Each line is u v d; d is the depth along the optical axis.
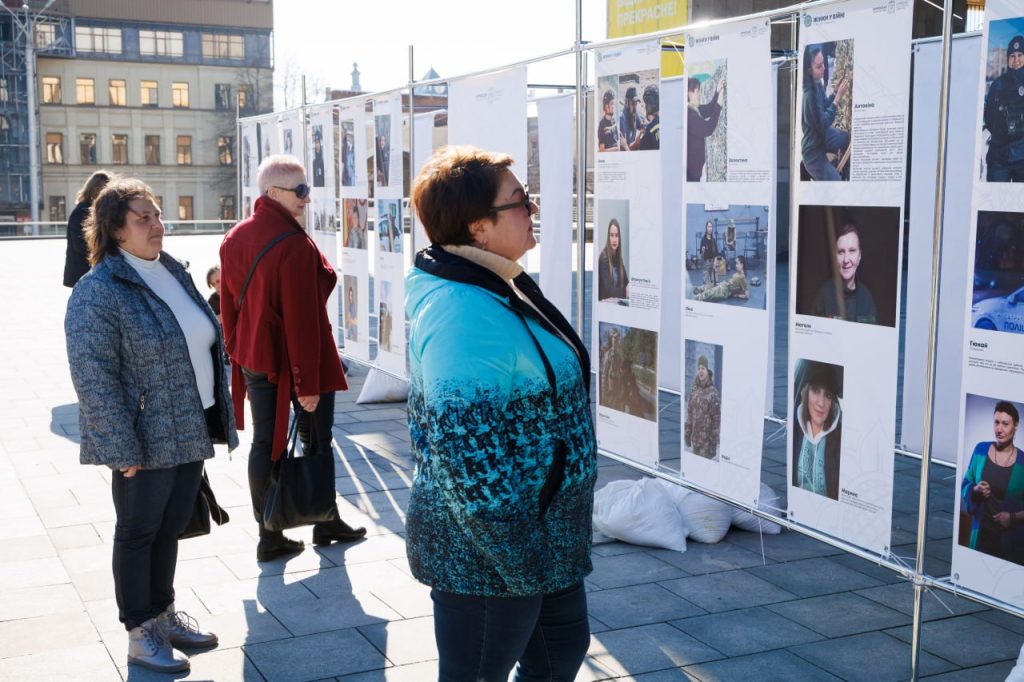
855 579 4.78
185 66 68.62
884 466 3.86
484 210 2.33
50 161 66.62
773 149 4.38
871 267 3.83
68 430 7.78
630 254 5.27
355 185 8.61
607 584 4.72
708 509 5.30
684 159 4.86
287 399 4.89
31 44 63.78
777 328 12.64
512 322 2.23
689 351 4.93
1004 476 3.39
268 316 4.84
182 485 3.88
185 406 3.77
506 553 2.20
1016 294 3.29
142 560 3.82
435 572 2.35
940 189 3.49
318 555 5.14
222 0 68.56
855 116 3.84
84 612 4.36
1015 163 3.25
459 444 2.16
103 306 3.59
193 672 3.83
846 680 3.74
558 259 7.08
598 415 5.71
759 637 4.12
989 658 3.93
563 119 6.89
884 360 3.81
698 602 4.50
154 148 68.88
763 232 4.38
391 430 7.91
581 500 2.39
